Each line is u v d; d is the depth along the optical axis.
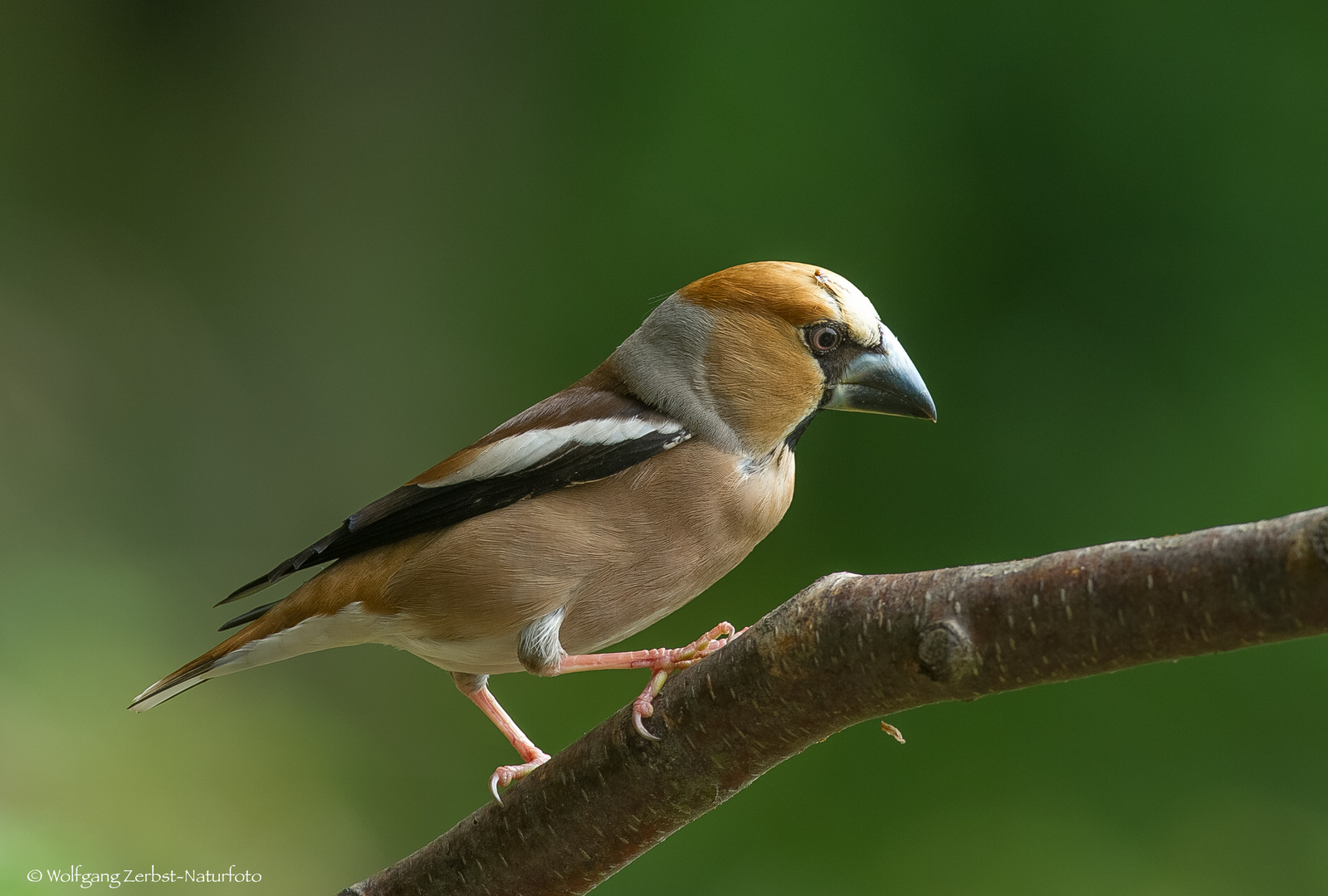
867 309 6.81
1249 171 12.45
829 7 14.17
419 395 15.81
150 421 16.16
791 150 13.80
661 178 14.40
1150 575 3.64
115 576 14.10
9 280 16.59
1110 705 11.06
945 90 13.52
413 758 12.77
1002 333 12.71
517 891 5.20
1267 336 12.02
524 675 12.97
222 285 17.56
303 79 19.12
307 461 16.16
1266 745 10.70
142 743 11.92
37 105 18.39
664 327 6.84
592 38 15.38
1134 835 10.48
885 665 4.10
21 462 14.94
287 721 12.90
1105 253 12.64
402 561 6.50
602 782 4.90
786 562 12.48
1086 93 13.02
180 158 18.69
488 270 15.65
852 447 12.64
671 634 12.41
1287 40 12.73
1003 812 10.70
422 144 17.56
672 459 6.48
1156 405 12.10
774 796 11.02
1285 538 3.43
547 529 6.33
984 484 12.24
